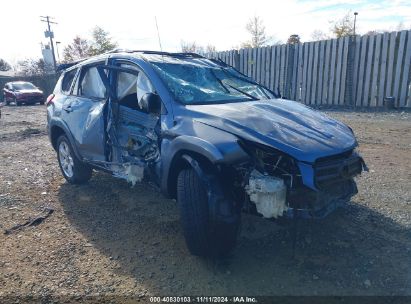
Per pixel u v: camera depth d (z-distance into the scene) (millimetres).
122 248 3797
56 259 3609
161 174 3789
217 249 3311
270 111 3840
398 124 9352
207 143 3258
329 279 3154
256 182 3092
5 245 3898
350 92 13039
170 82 4141
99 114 4746
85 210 4797
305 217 3191
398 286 3021
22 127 12898
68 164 5801
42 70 38938
